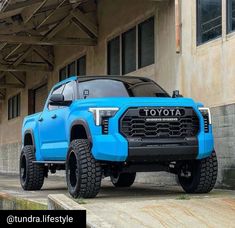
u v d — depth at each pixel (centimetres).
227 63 980
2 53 1948
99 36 1592
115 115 761
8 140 2620
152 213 624
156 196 834
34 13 1489
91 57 1655
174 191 946
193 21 1092
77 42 1606
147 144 763
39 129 1005
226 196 789
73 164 802
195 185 837
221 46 999
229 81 973
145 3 1303
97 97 870
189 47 1102
